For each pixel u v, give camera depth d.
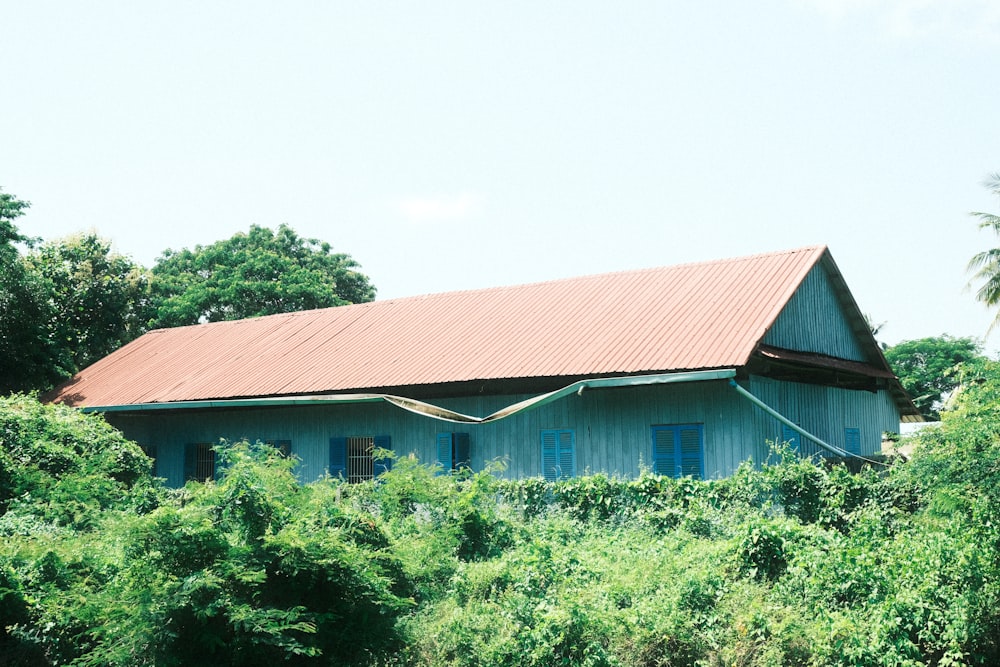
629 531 13.00
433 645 9.89
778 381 18.97
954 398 10.47
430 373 20.39
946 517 9.82
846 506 12.46
